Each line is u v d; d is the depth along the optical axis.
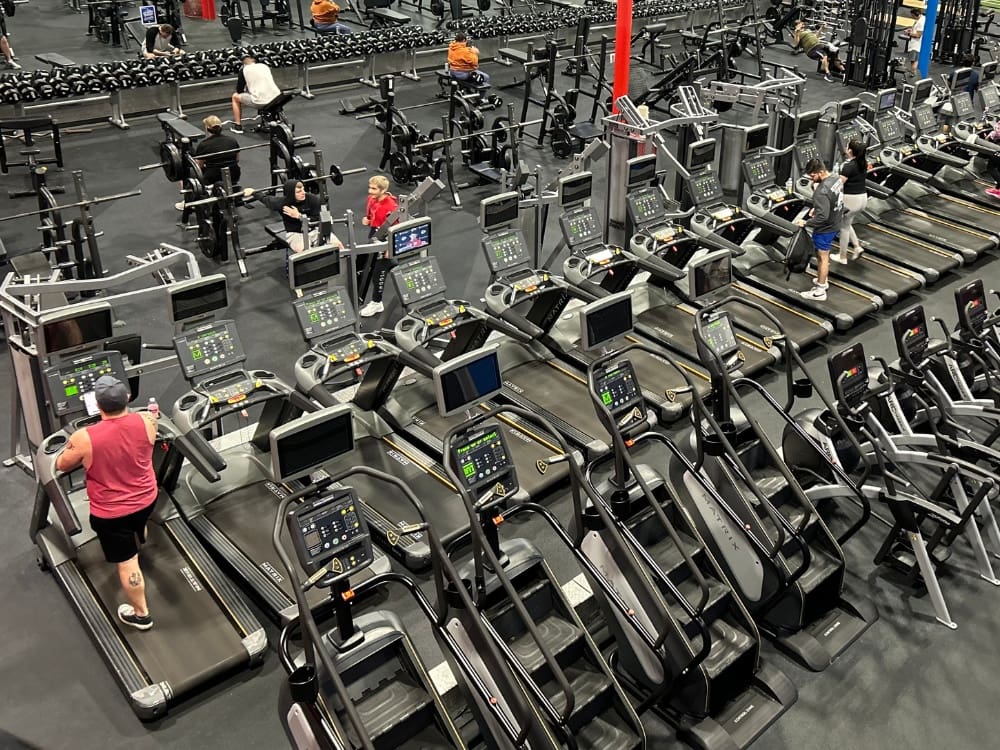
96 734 4.62
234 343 5.98
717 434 5.20
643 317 8.34
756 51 16.83
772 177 9.68
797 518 5.58
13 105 12.09
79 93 12.17
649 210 8.49
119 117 12.97
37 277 6.50
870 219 10.56
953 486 5.83
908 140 11.82
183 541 5.59
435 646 5.12
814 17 18.94
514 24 16.11
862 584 5.69
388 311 7.98
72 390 5.55
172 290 5.75
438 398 5.23
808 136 10.22
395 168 11.38
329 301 6.43
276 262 9.55
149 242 9.80
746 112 14.88
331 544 4.04
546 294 7.52
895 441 6.10
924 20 15.43
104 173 11.49
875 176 10.96
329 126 13.43
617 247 8.05
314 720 3.84
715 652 4.76
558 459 4.99
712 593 4.92
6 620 5.26
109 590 5.23
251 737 4.63
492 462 4.53
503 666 4.03
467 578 4.54
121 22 16.17
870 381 6.53
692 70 13.98
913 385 6.50
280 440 4.50
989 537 5.93
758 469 5.87
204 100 13.91
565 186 7.79
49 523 5.55
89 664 5.00
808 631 5.31
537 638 3.97
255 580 5.36
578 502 4.79
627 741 4.38
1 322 7.88
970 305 6.96
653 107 14.37
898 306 9.07
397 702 4.23
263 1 17.91
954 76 12.56
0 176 11.19
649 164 8.59
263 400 5.79
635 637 4.73
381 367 6.51
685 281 8.57
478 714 4.22
